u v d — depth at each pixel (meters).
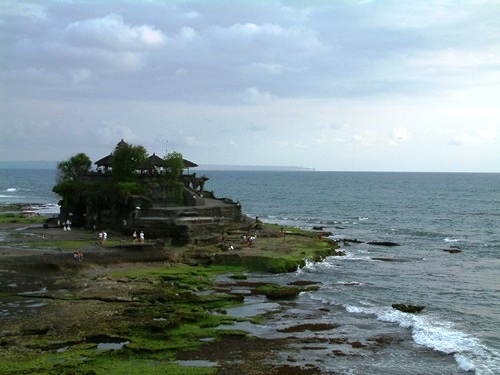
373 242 101.56
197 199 98.56
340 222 144.00
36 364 34.66
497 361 38.28
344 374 35.75
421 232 121.94
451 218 155.62
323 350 40.22
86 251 68.00
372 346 41.31
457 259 84.69
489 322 48.16
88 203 95.62
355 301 55.31
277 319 48.06
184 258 72.62
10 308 47.34
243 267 71.12
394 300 56.28
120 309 47.28
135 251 70.50
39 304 48.72
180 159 100.50
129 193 92.31
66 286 55.28
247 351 39.53
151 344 39.34
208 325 45.25
